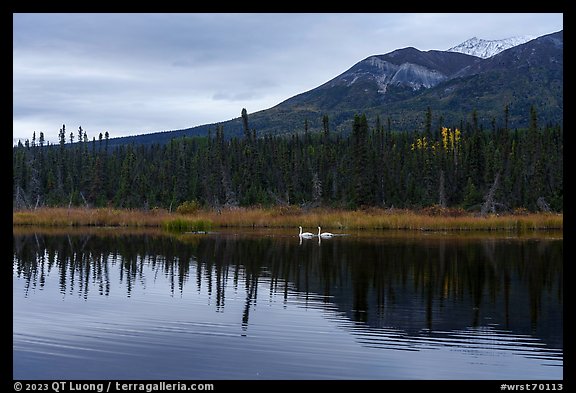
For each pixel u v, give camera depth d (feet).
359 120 289.33
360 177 278.05
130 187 323.98
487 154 334.65
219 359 49.88
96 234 176.14
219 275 94.27
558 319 64.59
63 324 60.64
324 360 49.98
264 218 217.36
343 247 138.10
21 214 216.54
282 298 75.41
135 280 89.04
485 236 173.06
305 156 402.31
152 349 52.39
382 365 49.11
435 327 60.95
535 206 278.46
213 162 361.10
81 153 436.35
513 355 52.06
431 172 323.98
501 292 80.43
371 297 76.79
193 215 228.22
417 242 151.64
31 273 95.86
